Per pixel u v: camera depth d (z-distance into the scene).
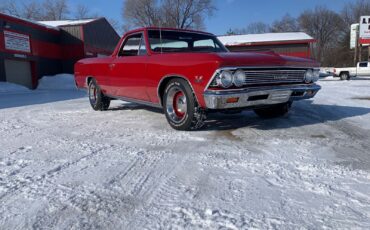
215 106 3.84
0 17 19.19
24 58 21.36
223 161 3.15
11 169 3.02
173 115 4.56
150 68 4.71
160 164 3.11
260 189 2.49
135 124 5.12
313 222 2.01
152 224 2.03
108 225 2.03
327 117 5.54
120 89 5.68
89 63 6.66
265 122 5.10
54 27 24.97
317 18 66.56
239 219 2.06
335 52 62.06
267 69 4.08
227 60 3.77
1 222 2.08
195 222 2.04
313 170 2.87
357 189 2.46
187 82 4.21
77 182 2.70
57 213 2.18
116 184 2.65
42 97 12.02
